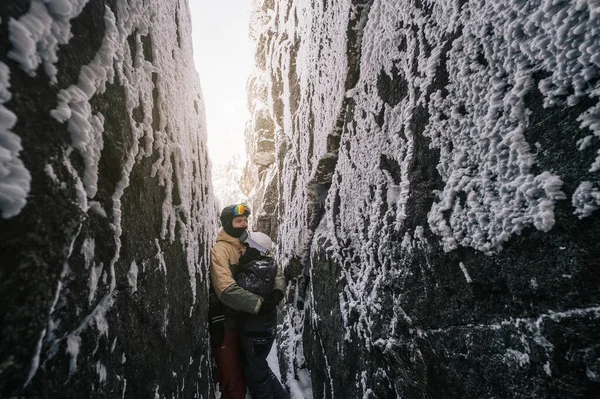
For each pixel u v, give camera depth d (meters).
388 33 1.24
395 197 1.19
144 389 0.78
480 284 0.78
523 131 0.66
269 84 4.71
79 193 0.47
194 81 1.94
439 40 0.92
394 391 1.17
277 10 4.54
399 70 1.16
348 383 1.59
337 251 1.82
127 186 0.71
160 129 0.98
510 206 0.68
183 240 1.22
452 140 0.86
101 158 0.57
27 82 0.39
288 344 3.07
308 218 2.47
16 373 0.35
